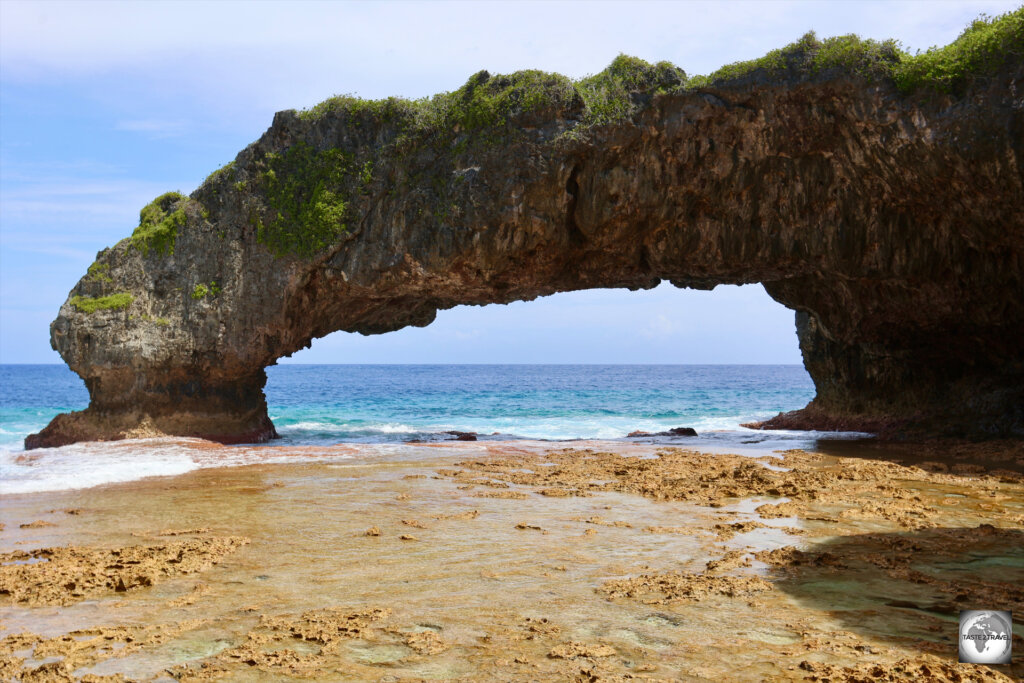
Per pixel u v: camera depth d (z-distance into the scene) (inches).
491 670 240.1
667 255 907.4
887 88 749.3
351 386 3395.7
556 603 304.2
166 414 937.5
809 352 1198.3
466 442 927.0
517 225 857.5
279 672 238.8
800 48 781.9
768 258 882.8
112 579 332.2
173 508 492.7
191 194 980.6
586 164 846.5
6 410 1748.3
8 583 328.5
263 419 1023.0
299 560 367.2
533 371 7470.5
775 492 547.8
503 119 843.4
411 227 885.2
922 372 1015.0
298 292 944.9
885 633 270.8
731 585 324.2
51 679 233.9
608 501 518.9
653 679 231.9
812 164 834.8
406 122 900.0
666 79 824.9
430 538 410.3
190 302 940.0
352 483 593.0
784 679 231.5
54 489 566.3
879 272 869.2
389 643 262.7
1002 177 705.0
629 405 2031.3
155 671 240.5
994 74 695.1
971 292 864.3
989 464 697.6
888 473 629.0
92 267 956.6
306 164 935.0
